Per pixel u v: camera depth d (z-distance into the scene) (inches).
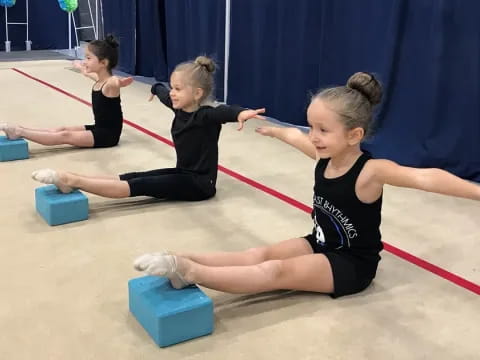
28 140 122.6
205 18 177.9
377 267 72.2
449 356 55.4
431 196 101.0
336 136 59.8
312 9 137.6
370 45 124.2
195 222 85.8
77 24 305.3
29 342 55.6
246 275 59.6
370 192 61.5
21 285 66.1
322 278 63.5
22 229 81.3
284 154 124.7
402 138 119.6
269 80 156.8
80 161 114.8
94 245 76.9
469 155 109.4
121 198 91.8
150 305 55.7
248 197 97.3
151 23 216.4
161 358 53.6
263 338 57.2
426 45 112.0
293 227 84.9
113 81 119.2
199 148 92.5
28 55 279.6
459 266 74.5
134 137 135.0
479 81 105.4
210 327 57.4
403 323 60.8
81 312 61.0
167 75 210.7
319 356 54.5
